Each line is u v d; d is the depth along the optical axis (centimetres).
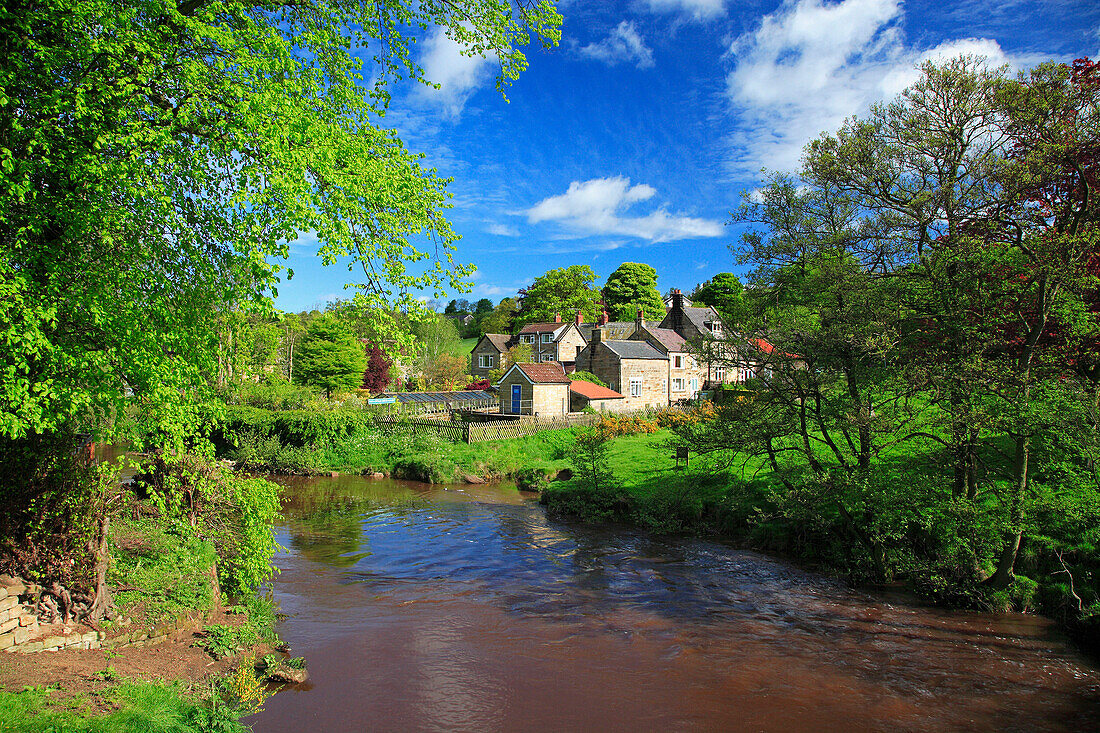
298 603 1338
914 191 1353
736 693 968
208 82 764
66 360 676
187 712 776
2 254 651
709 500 2094
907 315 1381
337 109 922
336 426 3438
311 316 5434
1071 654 1106
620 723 879
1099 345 1357
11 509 852
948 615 1288
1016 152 1320
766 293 1584
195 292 800
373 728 847
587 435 2916
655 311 9219
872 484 1348
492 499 2578
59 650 832
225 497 1193
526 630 1210
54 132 692
